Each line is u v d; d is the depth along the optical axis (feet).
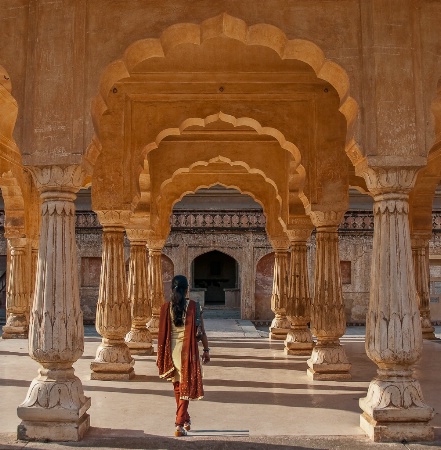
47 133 14.16
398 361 13.50
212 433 13.85
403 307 13.53
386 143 14.08
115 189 21.91
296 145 22.50
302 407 16.70
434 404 17.04
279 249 35.96
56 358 13.51
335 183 22.11
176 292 13.76
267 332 47.44
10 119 26.35
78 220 55.93
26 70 14.52
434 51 14.60
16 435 13.52
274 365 25.04
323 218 22.22
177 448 12.77
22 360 26.58
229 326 50.14
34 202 35.17
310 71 21.79
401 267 13.70
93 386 20.10
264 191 35.81
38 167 14.14
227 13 14.62
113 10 14.66
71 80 14.29
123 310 22.08
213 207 57.26
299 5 14.71
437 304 55.67
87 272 55.77
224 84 22.25
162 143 29.50
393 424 13.25
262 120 22.61
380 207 14.15
